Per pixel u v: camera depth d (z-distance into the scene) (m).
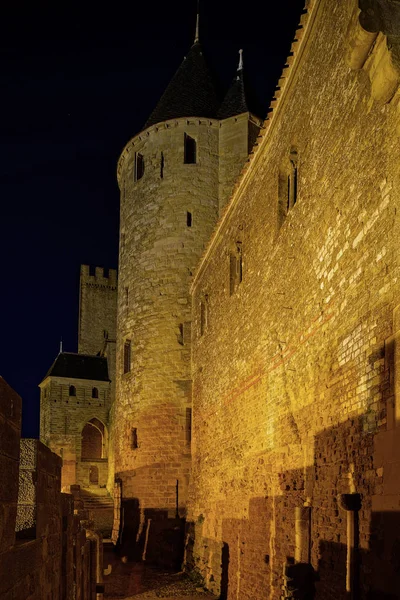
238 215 18.34
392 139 8.06
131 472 26.30
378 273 8.43
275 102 13.98
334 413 9.97
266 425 14.40
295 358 12.36
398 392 7.50
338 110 10.28
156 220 27.62
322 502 10.27
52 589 7.25
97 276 68.19
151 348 26.59
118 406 28.67
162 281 26.92
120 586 19.73
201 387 23.31
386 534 7.56
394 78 7.80
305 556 10.70
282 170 14.20
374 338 8.45
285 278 13.27
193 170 27.61
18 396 5.29
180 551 23.47
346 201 9.77
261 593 13.85
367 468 8.43
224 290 19.98
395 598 7.14
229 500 17.83
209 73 30.52
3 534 4.66
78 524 10.90
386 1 8.14
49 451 6.94
